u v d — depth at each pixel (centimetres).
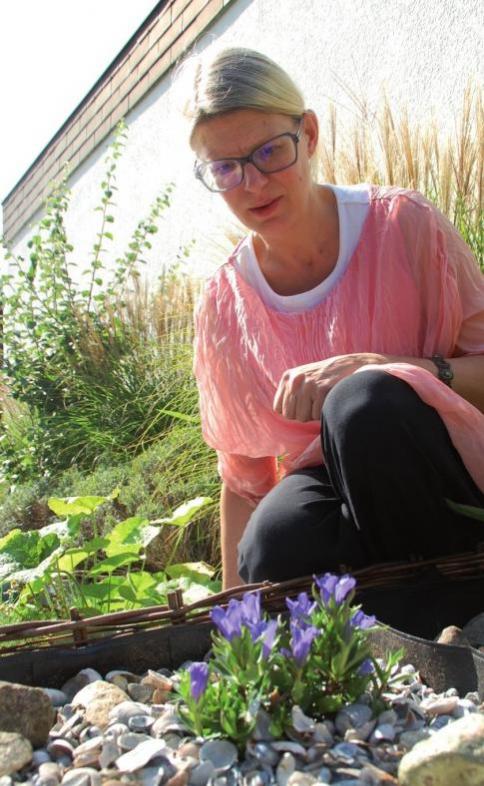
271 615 138
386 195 185
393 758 101
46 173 888
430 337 177
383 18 394
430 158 309
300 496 157
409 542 150
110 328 466
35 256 484
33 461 421
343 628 108
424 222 178
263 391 192
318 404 159
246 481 203
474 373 169
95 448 391
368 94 403
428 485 147
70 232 833
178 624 137
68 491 321
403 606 142
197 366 202
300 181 174
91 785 100
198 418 305
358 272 182
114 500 298
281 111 168
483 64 336
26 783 103
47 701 113
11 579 194
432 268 176
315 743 102
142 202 658
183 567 231
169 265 581
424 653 121
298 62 460
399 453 143
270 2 485
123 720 115
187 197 555
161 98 629
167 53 611
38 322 479
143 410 383
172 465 306
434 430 147
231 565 202
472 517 145
